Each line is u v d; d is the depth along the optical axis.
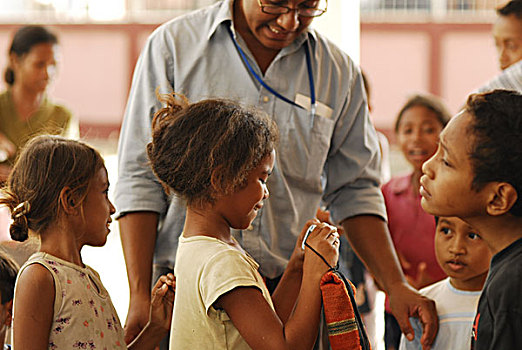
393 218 2.88
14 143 3.52
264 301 1.46
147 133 1.96
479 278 1.97
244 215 1.54
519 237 1.48
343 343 1.51
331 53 2.07
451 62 8.10
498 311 1.38
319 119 2.01
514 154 1.43
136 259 1.91
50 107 3.73
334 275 1.52
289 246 2.01
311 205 2.05
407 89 8.14
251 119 1.54
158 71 1.98
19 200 1.60
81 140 1.72
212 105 1.55
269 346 1.42
